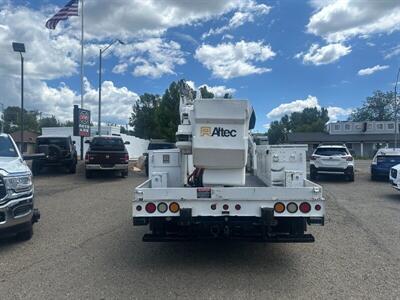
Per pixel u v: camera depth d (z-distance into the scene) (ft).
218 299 15.10
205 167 20.45
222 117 19.62
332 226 28.48
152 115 214.07
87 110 95.66
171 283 16.84
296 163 22.09
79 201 40.96
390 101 307.78
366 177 70.95
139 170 83.87
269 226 18.51
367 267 19.01
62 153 70.95
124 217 31.94
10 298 15.25
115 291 15.92
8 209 21.70
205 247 22.79
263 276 17.76
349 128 233.96
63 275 17.87
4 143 26.94
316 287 16.35
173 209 18.21
